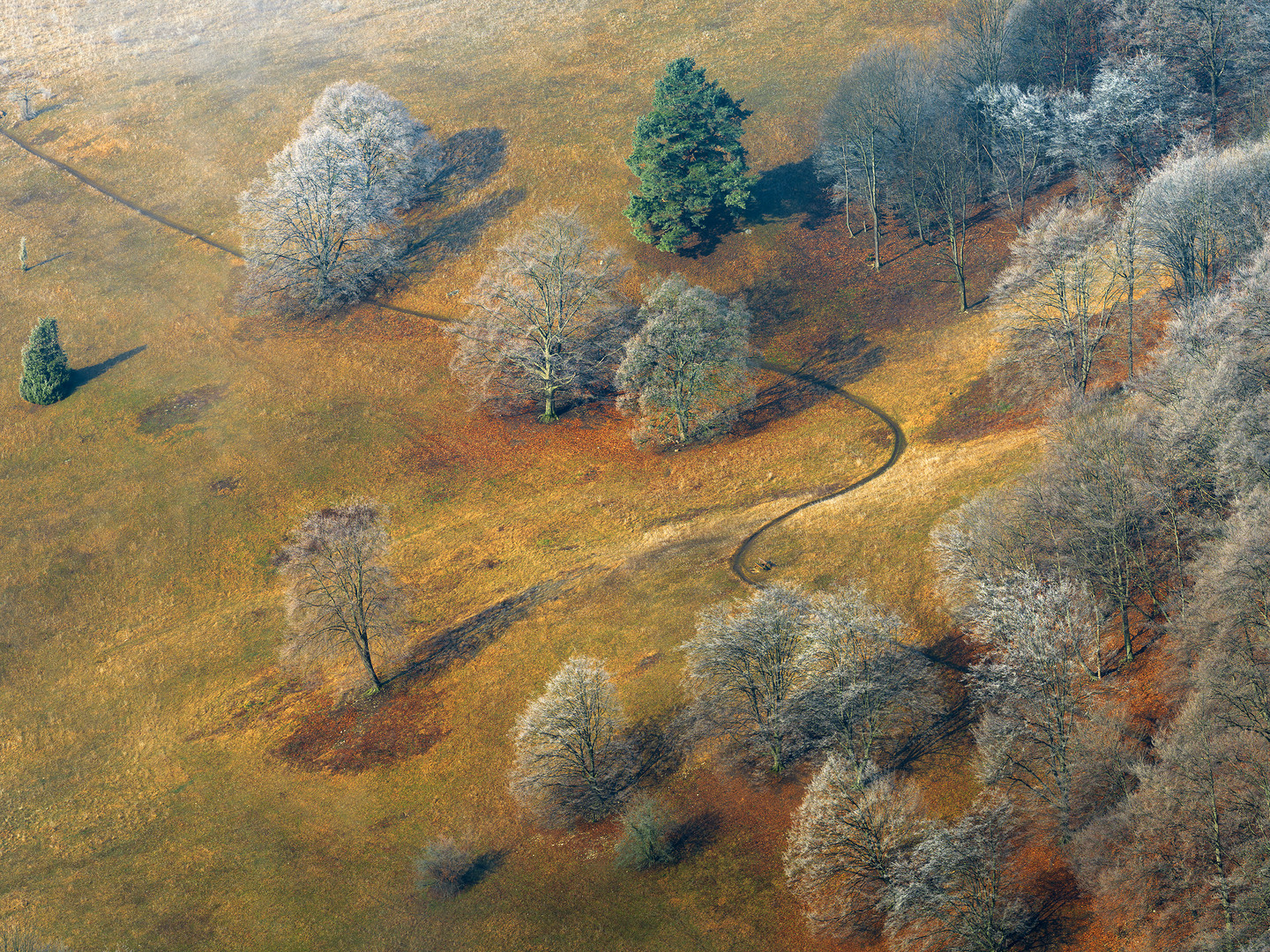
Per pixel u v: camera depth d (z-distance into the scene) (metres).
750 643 41.75
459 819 43.34
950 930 34.06
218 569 63.41
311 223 87.88
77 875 44.06
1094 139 79.69
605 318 77.62
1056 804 36.06
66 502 69.25
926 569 49.31
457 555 61.78
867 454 63.91
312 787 46.84
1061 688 37.91
